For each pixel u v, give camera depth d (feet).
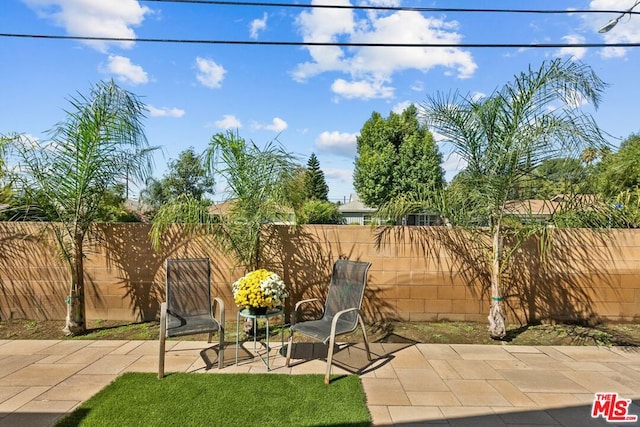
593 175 13.60
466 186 14.80
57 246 15.53
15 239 16.96
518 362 12.47
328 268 17.44
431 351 13.55
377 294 17.33
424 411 8.96
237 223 15.69
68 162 14.39
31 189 14.35
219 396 9.55
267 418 8.44
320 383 10.46
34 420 8.34
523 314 17.13
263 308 12.25
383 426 8.23
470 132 14.39
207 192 15.83
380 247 17.34
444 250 17.21
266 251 17.33
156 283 17.15
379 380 10.87
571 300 17.10
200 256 17.25
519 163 13.62
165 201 16.96
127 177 15.55
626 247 17.06
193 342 14.46
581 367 12.04
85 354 12.91
